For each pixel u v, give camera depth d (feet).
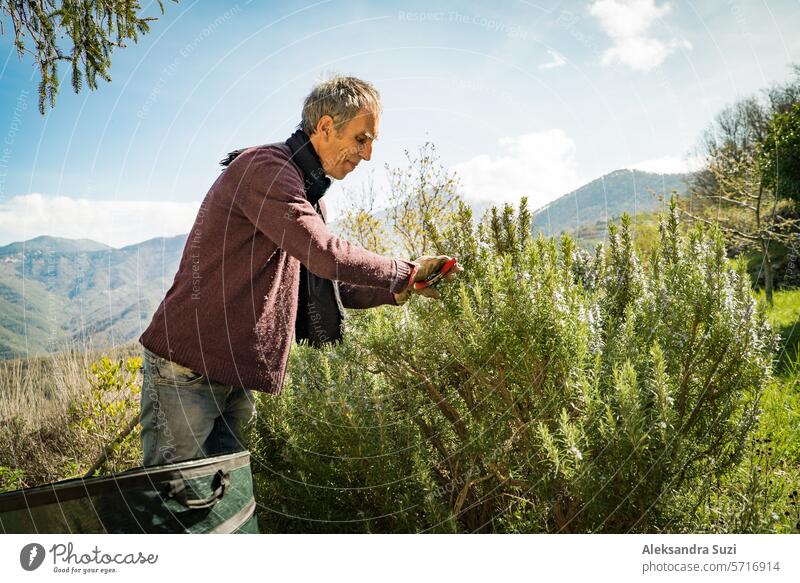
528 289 6.14
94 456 12.45
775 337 6.45
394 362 7.41
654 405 5.97
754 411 6.35
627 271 8.07
